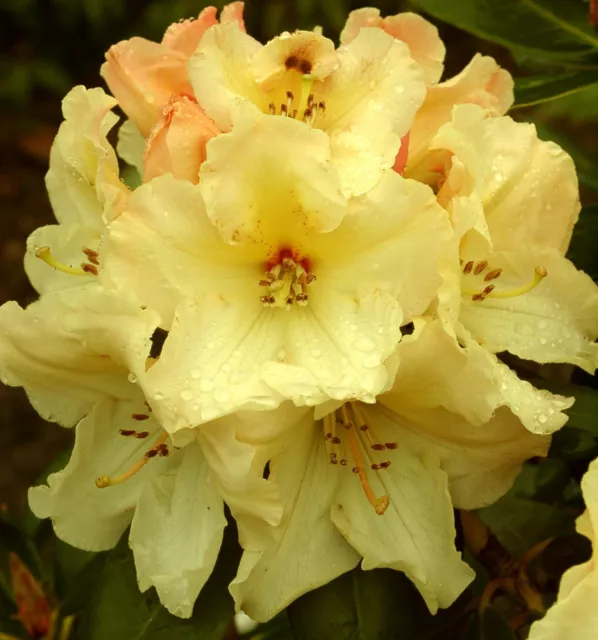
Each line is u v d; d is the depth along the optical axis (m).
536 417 0.48
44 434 1.23
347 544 0.49
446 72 1.30
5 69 1.49
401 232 0.47
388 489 0.50
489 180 0.49
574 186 0.50
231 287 0.48
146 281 0.47
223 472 0.46
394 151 0.47
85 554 0.61
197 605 0.51
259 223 0.48
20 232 1.44
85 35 1.53
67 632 0.60
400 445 0.50
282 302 0.48
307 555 0.49
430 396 0.48
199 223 0.47
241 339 0.47
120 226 0.46
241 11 0.51
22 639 0.61
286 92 0.49
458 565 0.49
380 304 0.47
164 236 0.47
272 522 0.46
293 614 0.52
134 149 0.55
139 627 0.51
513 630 0.54
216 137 0.46
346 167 0.47
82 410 0.51
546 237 0.50
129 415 0.51
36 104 1.58
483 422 0.48
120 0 1.46
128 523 0.51
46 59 1.53
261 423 0.46
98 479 0.49
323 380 0.46
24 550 0.63
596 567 0.45
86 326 0.47
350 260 0.48
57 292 0.50
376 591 0.52
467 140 0.48
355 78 0.48
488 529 0.56
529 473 0.63
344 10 1.33
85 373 0.49
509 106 0.52
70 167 0.52
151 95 0.50
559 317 0.51
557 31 0.59
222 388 0.46
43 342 0.48
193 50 0.50
